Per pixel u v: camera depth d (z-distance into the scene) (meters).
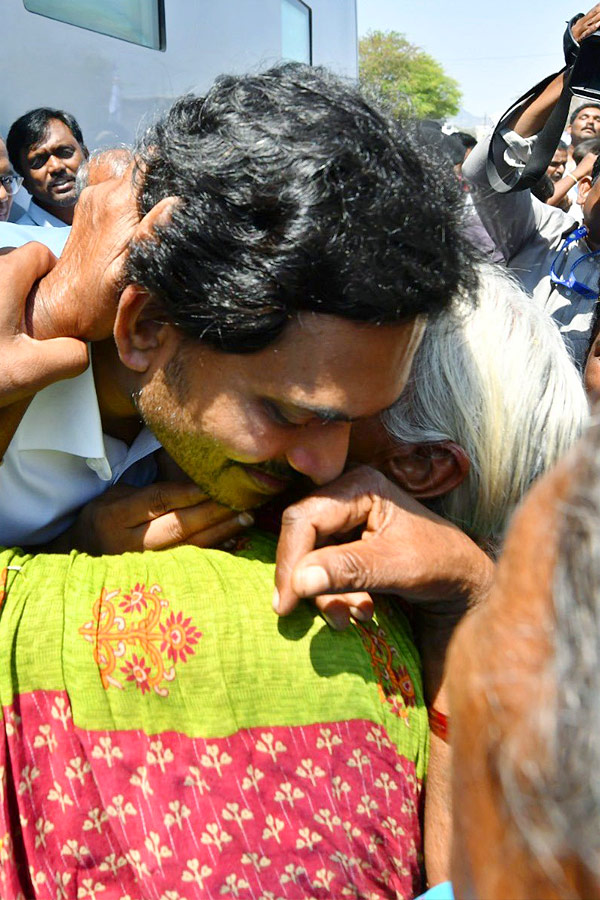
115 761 0.95
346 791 0.97
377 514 1.02
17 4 3.11
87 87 3.39
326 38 4.87
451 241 0.93
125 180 1.03
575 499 0.47
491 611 0.52
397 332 0.91
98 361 1.13
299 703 0.98
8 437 1.10
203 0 3.85
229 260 0.88
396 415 1.11
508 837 0.49
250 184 0.87
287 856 0.95
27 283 1.04
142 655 0.97
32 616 1.00
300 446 0.98
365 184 0.87
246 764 0.95
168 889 0.93
